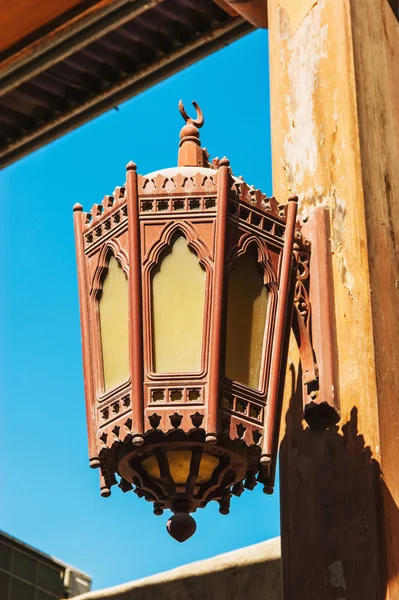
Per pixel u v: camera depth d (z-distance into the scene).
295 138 3.89
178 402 3.00
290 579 3.33
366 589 3.17
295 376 3.58
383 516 3.22
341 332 3.49
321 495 3.36
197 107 3.60
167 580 5.02
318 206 3.70
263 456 3.04
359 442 3.33
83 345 3.27
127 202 3.20
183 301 3.12
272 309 3.20
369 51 3.92
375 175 3.69
